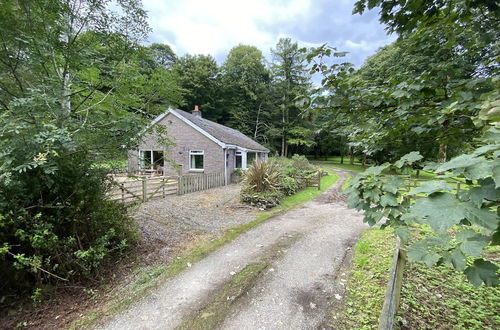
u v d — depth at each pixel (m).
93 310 2.87
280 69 28.73
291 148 35.28
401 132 2.02
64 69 3.60
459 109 1.61
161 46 27.44
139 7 3.93
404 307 2.65
